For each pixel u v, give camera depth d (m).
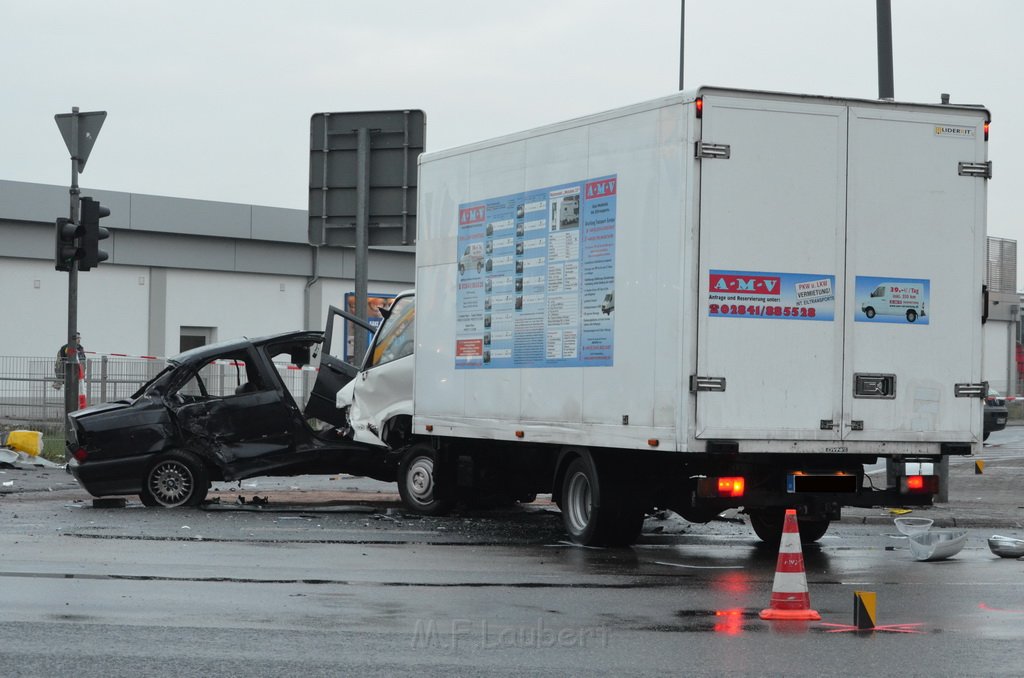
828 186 15.09
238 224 59.19
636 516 16.41
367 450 21.16
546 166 17.09
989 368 67.31
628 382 15.52
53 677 8.91
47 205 53.81
